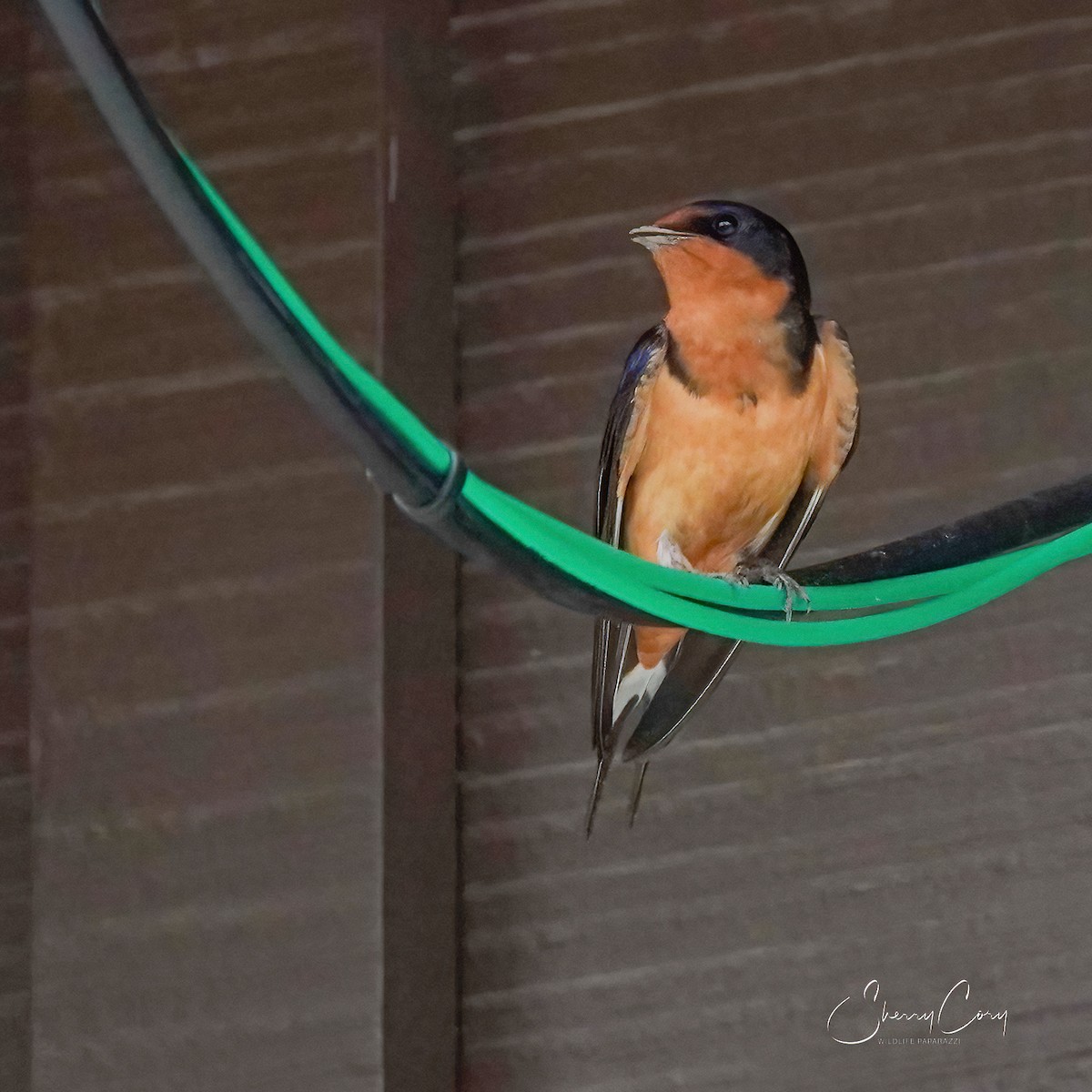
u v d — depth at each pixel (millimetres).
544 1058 5070
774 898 5062
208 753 4789
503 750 5309
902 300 5266
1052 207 5289
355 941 4641
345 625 4773
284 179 4945
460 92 5680
